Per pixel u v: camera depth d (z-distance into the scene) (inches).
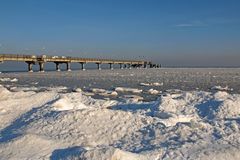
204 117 690.2
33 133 480.7
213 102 747.4
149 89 1449.3
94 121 538.6
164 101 783.1
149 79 2278.5
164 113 646.5
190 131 506.6
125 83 1888.5
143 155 396.5
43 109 656.4
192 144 440.8
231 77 2532.0
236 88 1530.5
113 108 828.0
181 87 1594.5
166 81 2048.5
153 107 774.5
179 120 619.8
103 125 530.9
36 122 545.6
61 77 2608.3
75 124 526.6
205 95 838.5
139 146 455.8
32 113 634.2
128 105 838.5
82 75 2974.9
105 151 378.6
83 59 4857.3
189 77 2554.1
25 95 818.2
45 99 749.9
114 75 2957.7
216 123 560.7
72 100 859.4
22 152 406.6
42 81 2097.7
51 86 1670.8
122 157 376.2
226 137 479.8
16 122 597.3
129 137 501.7
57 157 397.1
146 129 527.5
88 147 418.3
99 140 483.2
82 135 485.4
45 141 435.8
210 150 407.2
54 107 675.4
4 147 416.8
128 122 548.7
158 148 425.4
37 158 395.9
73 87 1616.6
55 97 767.7
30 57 3747.5
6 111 667.4
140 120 558.6
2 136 503.2
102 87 1620.3
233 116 670.5
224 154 396.5
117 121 546.9
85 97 915.4
